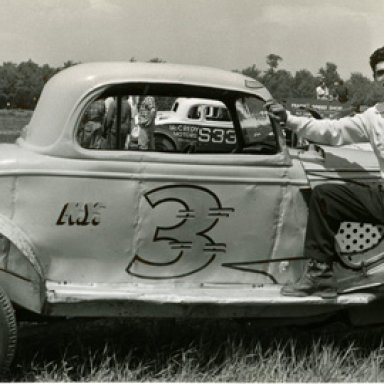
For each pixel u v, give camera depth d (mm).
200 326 5176
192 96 4555
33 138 4270
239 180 4375
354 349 4629
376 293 4543
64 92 4227
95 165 4191
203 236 4371
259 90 4488
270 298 4258
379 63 4625
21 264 4035
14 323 3990
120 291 4164
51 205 4160
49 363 4289
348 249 4602
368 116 4555
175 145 4730
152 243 4309
